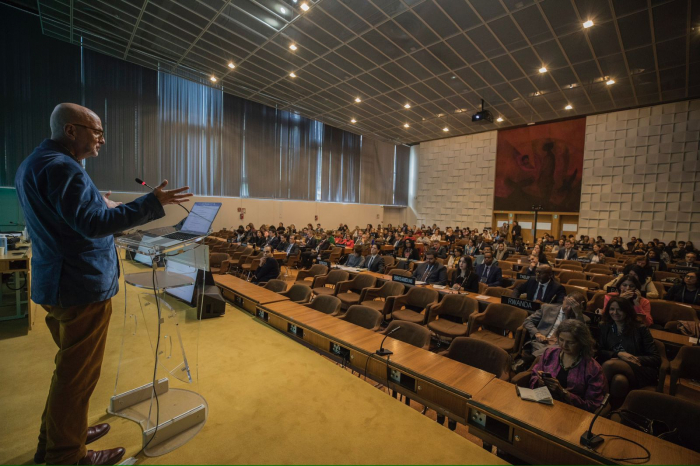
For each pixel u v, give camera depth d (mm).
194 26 7602
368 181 18453
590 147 12641
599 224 12477
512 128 14703
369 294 4645
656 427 1634
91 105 9727
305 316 3131
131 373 2254
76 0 6844
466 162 16297
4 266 3117
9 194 8672
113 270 1415
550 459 1449
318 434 1637
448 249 9953
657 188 11375
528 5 6207
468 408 1745
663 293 4852
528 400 1745
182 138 11562
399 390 2117
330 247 9562
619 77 9141
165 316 2656
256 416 1770
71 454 1296
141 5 6922
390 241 12625
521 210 14414
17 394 1987
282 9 6770
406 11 6586
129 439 1567
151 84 10844
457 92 10625
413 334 2719
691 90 10000
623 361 2525
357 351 2404
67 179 1170
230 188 12914
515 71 8953
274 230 11266
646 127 11531
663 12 6219
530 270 5004
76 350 1295
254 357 2525
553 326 3051
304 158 15430
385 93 11039
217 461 1430
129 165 10438
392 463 1447
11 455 1444
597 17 6457
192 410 1689
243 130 13203
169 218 11469
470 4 6273
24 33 8742
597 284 5082
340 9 6641
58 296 1229
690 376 2492
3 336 2979
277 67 9531
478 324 3490
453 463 1458
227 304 4148
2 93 8508
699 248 10688
